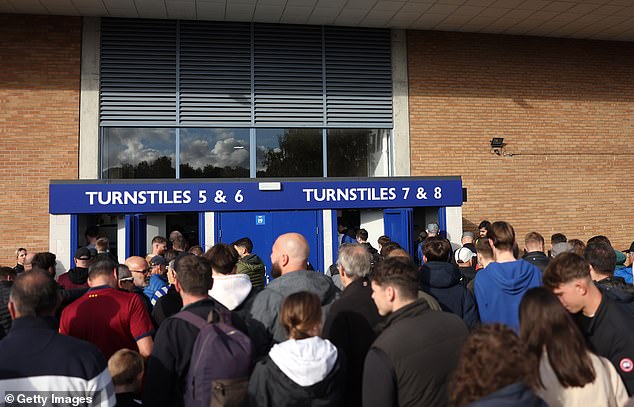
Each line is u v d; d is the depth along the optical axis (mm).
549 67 11156
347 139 10398
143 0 8781
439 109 10586
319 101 10203
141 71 9586
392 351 2189
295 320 2320
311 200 8258
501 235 3564
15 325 2221
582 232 11023
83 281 4879
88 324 3154
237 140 10008
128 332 3203
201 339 2486
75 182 7637
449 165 10523
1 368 2115
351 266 2977
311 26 10227
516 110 10922
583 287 2455
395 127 10383
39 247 8984
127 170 9586
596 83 11328
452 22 10125
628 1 9117
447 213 8781
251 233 8102
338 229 8953
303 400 2186
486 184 10648
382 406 2164
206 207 7934
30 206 9008
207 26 9844
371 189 8453
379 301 2504
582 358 1983
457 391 1543
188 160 9805
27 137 9102
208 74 9820
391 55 10500
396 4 9195
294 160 10180
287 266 3162
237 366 2428
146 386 2555
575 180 11102
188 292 2781
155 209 7805
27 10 9070
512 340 1545
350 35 10367
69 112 9273
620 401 2115
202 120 9766
